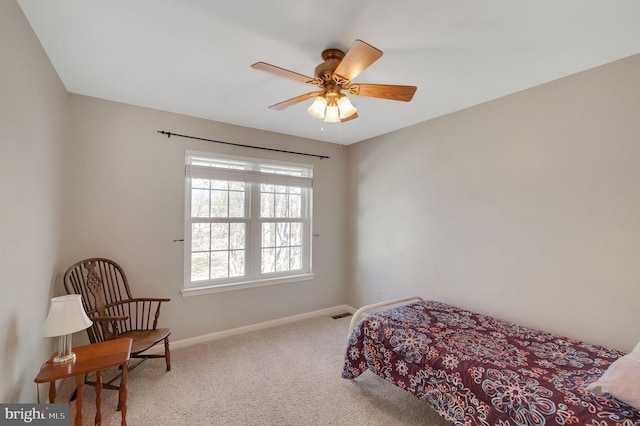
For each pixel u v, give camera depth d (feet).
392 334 6.92
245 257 11.20
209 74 7.02
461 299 9.09
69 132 8.04
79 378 4.91
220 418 6.27
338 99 5.98
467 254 8.95
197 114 9.73
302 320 12.29
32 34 5.28
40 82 5.79
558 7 4.65
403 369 6.47
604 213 6.36
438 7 4.66
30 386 5.46
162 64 6.57
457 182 9.23
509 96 7.98
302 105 8.95
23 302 5.08
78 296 5.62
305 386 7.51
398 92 5.79
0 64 4.11
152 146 9.22
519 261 7.75
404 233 10.98
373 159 12.35
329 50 5.85
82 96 8.21
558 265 7.05
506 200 8.03
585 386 4.69
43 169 6.09
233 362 8.66
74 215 8.10
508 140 8.00
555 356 5.78
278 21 5.06
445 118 9.57
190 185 10.05
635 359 4.54
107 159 8.57
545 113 7.29
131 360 8.66
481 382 5.14
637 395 3.97
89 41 5.69
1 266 4.26
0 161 4.17
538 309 7.38
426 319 7.77
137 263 9.01
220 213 10.68
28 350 5.33
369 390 7.39
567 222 6.91
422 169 10.32
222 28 5.27
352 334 7.68
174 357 8.91
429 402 5.85
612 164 6.25
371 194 12.44
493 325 7.44
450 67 6.59
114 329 7.41
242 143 10.89
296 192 12.57
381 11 4.76
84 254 8.25
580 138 6.72
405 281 10.95
